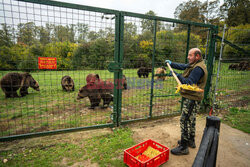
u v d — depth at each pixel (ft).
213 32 15.72
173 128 13.61
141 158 9.42
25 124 13.62
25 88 21.80
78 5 10.44
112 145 10.67
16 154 9.52
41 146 10.43
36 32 10.76
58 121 14.25
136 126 13.76
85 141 11.13
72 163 8.89
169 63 11.56
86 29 11.50
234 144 11.35
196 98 9.32
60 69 12.77
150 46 14.60
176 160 9.50
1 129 12.60
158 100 21.77
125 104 19.69
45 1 9.64
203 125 14.26
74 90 25.22
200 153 3.54
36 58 11.54
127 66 14.52
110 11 11.29
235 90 25.31
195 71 9.00
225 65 21.99
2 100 20.20
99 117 15.24
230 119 15.42
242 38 19.65
